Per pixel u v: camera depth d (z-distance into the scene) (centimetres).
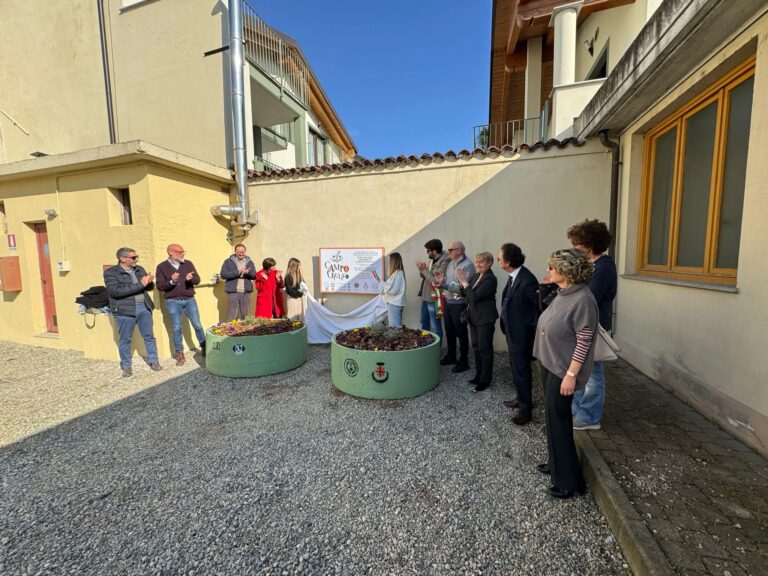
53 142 854
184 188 608
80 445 322
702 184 356
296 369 515
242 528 224
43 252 682
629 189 475
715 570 167
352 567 196
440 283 510
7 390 450
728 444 273
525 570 191
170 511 239
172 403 406
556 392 233
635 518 199
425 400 404
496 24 890
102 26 784
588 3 623
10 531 224
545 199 548
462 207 581
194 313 564
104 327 566
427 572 192
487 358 414
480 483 262
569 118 616
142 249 561
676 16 287
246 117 716
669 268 407
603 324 279
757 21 259
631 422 308
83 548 211
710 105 344
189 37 726
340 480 268
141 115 775
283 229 679
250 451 308
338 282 649
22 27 849
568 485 238
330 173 638
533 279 340
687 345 346
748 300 270
